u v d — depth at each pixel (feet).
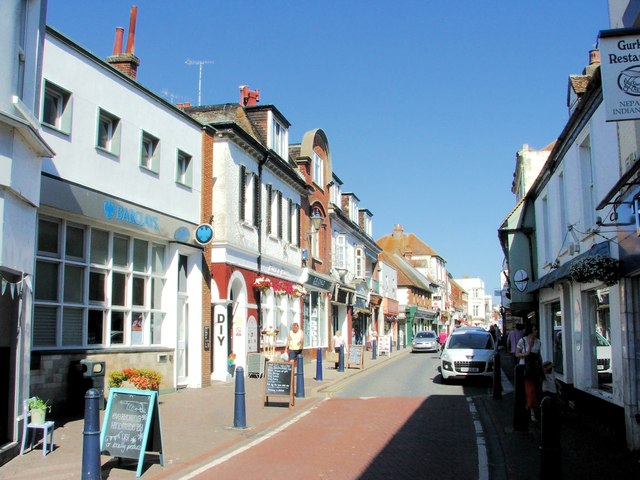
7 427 27.91
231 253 63.05
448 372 64.03
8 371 28.30
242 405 36.83
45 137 38.60
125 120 46.98
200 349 56.08
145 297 49.73
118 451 25.34
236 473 26.27
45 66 38.86
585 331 39.88
